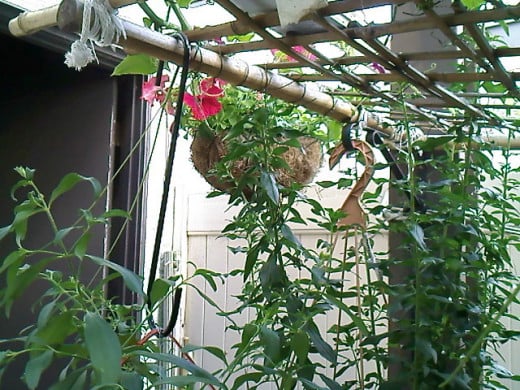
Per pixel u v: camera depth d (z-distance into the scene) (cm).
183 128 128
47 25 80
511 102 126
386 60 84
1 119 159
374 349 106
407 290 107
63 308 70
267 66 99
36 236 149
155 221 177
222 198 201
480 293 109
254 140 103
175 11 93
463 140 111
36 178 155
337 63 91
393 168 120
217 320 200
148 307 78
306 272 174
